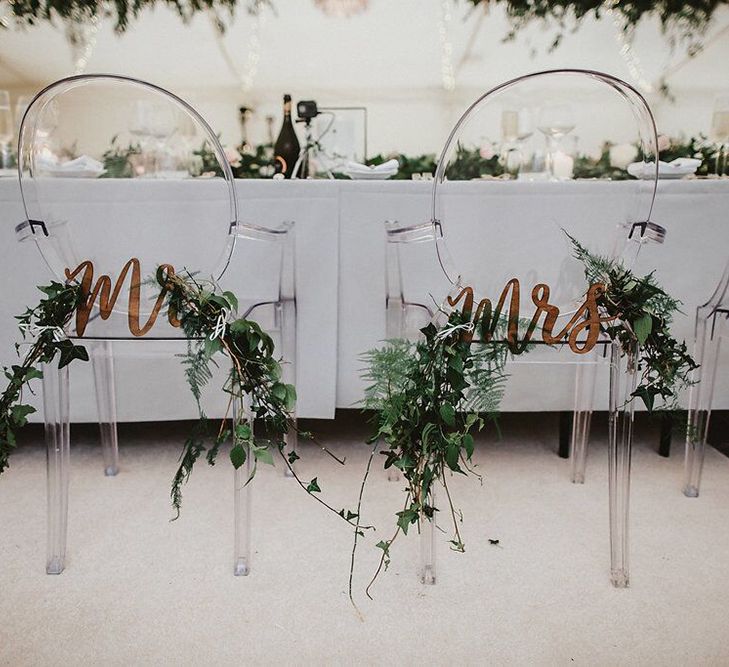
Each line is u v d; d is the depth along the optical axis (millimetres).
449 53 4547
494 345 1039
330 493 1386
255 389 1016
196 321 1011
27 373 990
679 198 1396
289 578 1063
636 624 945
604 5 4098
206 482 1449
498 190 1109
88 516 1282
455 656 876
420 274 1456
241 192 1422
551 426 1867
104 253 1124
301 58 4613
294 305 1362
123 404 1550
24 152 986
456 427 1032
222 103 4707
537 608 985
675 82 4227
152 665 854
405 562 1118
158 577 1066
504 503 1354
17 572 1079
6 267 1414
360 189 1437
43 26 4199
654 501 1358
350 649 890
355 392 1573
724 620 955
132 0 4242
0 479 1451
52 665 853
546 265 1114
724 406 1582
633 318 997
